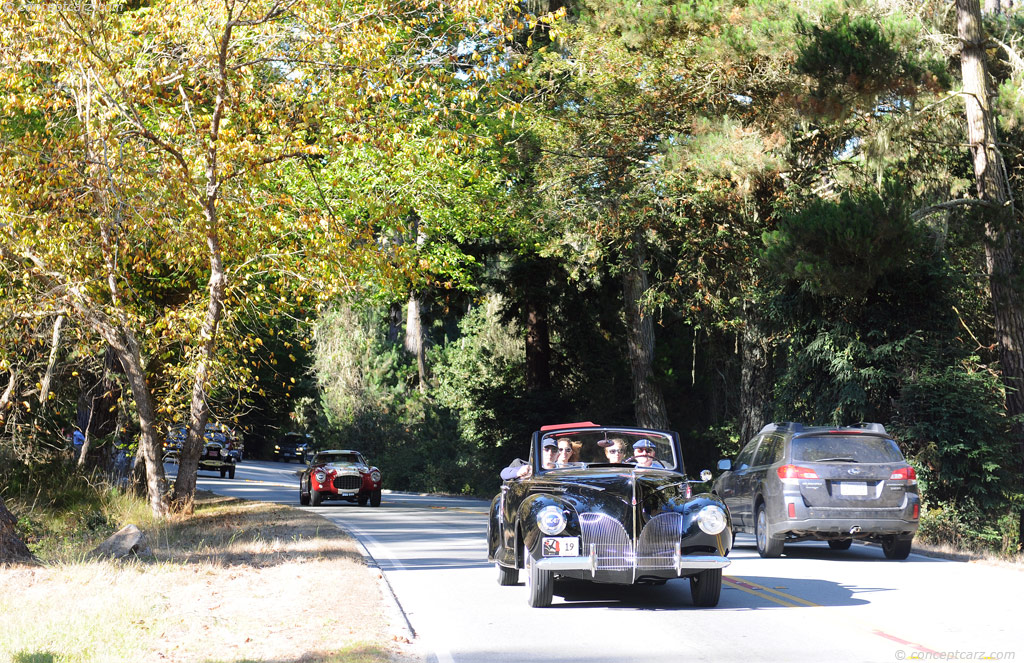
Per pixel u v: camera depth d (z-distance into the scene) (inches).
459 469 1941.4
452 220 1290.6
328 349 2379.4
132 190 810.8
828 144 1104.2
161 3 848.3
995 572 552.1
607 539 409.4
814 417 1003.3
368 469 1275.8
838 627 373.4
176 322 890.7
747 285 1161.4
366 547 702.5
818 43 912.9
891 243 886.4
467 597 458.9
